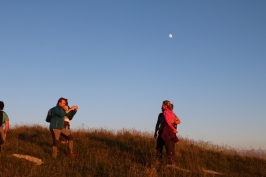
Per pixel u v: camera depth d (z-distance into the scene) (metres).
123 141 15.21
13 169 9.54
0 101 10.77
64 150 12.67
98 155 12.24
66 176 9.90
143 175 10.20
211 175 11.47
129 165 11.45
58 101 11.62
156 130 12.08
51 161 11.01
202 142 16.06
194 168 11.88
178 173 10.73
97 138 15.56
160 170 10.83
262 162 14.57
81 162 11.21
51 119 11.62
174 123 11.70
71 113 11.79
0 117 10.57
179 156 13.11
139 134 16.70
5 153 11.26
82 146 13.60
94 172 10.48
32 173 9.39
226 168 13.33
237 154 15.35
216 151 15.31
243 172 13.03
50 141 14.39
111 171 10.59
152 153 12.88
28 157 11.06
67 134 11.79
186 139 16.39
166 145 11.52
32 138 14.82
